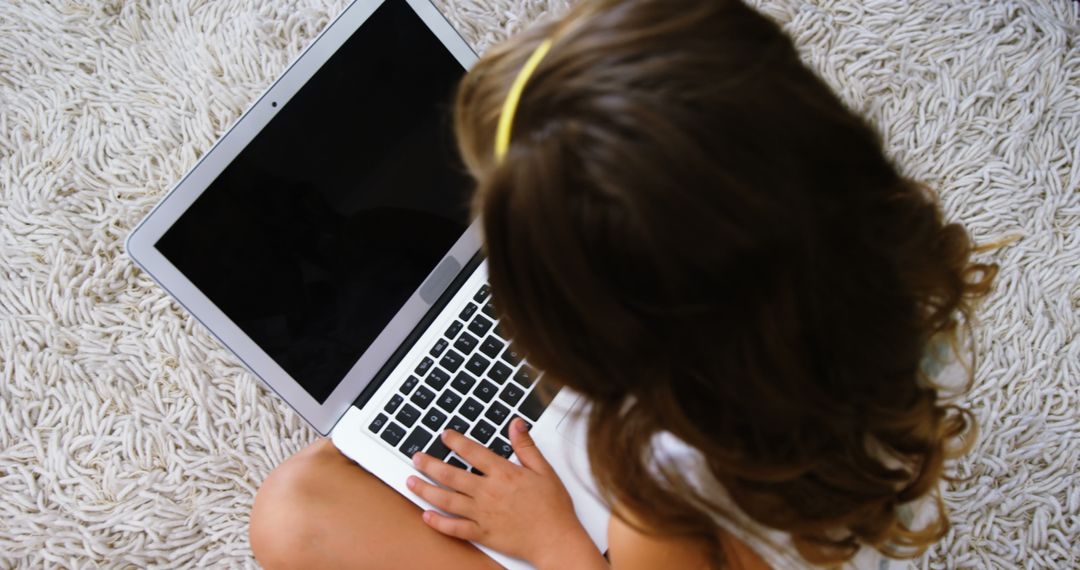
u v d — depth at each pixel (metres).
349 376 0.75
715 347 0.40
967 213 0.91
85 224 0.93
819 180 0.38
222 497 0.87
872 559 0.63
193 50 0.97
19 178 0.94
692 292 0.37
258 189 0.69
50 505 0.87
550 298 0.40
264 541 0.75
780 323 0.39
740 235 0.36
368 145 0.72
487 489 0.71
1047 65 0.94
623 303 0.39
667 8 0.39
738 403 0.43
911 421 0.50
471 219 0.77
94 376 0.89
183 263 0.67
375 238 0.74
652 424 0.47
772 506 0.50
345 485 0.75
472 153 0.45
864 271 0.42
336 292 0.73
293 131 0.70
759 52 0.39
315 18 0.97
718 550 0.56
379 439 0.74
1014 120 0.93
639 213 0.35
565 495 0.72
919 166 0.93
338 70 0.71
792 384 0.42
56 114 0.96
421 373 0.76
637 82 0.36
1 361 0.90
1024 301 0.88
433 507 0.73
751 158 0.36
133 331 0.91
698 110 0.36
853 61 0.96
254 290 0.70
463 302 0.78
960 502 0.83
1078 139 0.92
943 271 0.50
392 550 0.73
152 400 0.89
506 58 0.43
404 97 0.73
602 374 0.43
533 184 0.37
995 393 0.86
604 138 0.36
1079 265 0.89
